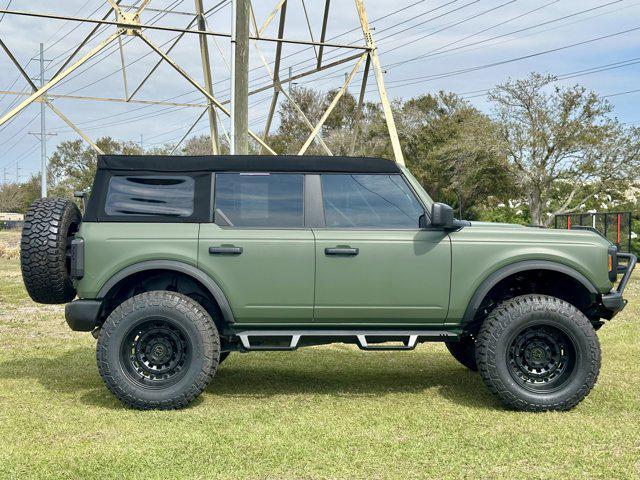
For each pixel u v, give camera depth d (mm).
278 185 5812
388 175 5879
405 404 5684
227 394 6031
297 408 5535
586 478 3982
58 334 9094
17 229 68750
